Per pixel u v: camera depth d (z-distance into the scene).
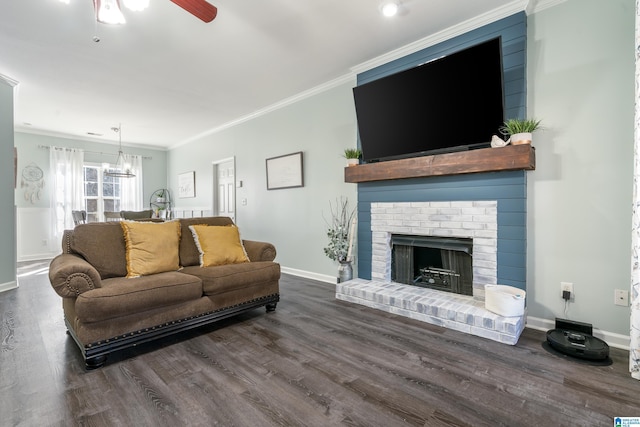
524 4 2.39
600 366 1.88
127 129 5.95
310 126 4.22
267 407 1.53
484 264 2.62
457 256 2.92
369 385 1.71
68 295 1.90
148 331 2.14
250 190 5.27
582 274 2.28
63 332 2.44
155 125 5.70
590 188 2.24
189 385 1.72
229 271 2.61
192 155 6.75
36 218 5.93
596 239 2.23
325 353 2.09
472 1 2.40
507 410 1.49
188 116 5.19
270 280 2.88
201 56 3.13
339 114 3.86
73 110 4.78
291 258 4.58
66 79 3.63
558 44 2.35
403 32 2.79
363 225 3.48
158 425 1.41
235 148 5.55
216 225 3.26
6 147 3.68
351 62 3.36
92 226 2.54
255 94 4.25
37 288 3.75
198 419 1.45
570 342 2.05
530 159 2.27
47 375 1.82
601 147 2.20
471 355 2.03
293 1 2.33
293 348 2.17
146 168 7.42
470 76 2.50
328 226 4.05
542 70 2.41
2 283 3.66
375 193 3.35
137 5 1.54
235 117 5.30
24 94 4.09
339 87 3.84
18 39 2.75
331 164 3.98
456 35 2.76
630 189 2.11
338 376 1.80
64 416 1.47
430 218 2.92
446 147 2.72
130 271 2.46
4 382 1.75
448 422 1.41
